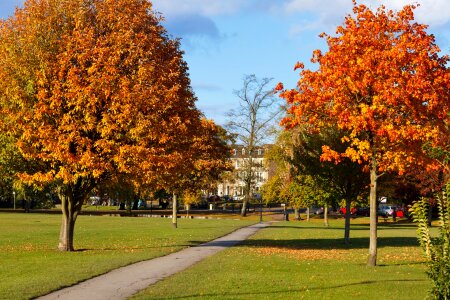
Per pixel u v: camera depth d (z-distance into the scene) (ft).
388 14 64.18
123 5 79.05
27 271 57.52
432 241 35.91
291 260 72.02
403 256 79.71
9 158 76.07
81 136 73.46
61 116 72.79
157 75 76.95
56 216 207.72
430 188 146.72
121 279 53.26
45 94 71.05
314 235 128.67
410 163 64.80
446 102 61.05
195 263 67.21
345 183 104.58
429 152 65.26
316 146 101.45
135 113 71.87
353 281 51.85
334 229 160.25
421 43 60.75
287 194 205.05
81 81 71.46
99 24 77.66
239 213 266.16
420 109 60.90
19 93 71.26
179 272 58.39
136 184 79.77
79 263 64.44
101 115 73.61
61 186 80.43
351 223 205.98
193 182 149.18
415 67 61.41
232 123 218.18
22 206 295.89
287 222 201.87
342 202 173.68
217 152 153.38
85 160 70.18
